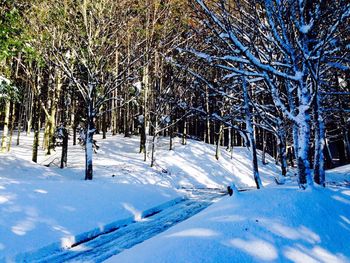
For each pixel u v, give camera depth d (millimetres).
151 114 26922
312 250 4637
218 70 13094
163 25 20609
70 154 26266
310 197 6125
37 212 8438
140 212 10602
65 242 7238
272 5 7176
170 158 26219
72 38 19156
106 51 18703
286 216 5445
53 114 25828
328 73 10297
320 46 6609
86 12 18875
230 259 4234
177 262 4227
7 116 24828
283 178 14680
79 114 22891
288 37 7840
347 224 5645
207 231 5082
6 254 6027
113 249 6977
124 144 30438
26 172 18391
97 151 27312
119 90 32875
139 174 21266
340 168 23984
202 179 23516
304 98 7344
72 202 9875
